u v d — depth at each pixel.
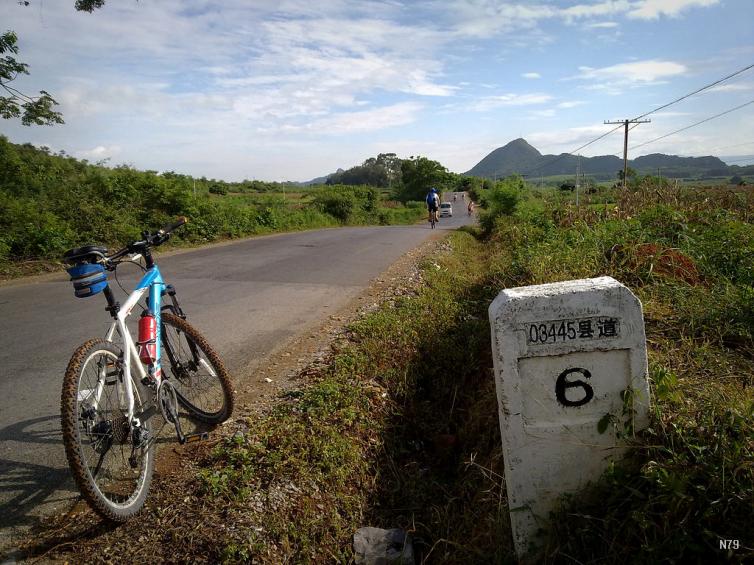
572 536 2.52
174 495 3.10
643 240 7.17
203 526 2.82
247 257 13.18
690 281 6.04
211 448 3.62
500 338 2.54
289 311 7.46
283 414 4.00
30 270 11.22
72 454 2.57
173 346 3.91
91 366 2.89
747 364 3.84
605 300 2.53
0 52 13.24
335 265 11.74
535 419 2.61
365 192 52.28
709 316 4.63
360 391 4.48
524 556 2.68
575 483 2.66
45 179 17.98
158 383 3.36
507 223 18.16
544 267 7.14
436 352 5.63
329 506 3.26
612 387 2.61
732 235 7.27
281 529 2.89
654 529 2.29
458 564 2.97
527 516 2.67
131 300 3.36
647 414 2.63
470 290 8.41
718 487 2.26
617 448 2.63
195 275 10.45
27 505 3.02
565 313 2.52
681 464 2.40
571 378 2.59
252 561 2.66
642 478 2.47
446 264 11.28
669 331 4.52
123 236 14.63
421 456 4.30
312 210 33.97
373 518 3.46
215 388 3.99
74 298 8.41
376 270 10.99
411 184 93.12
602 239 7.59
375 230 24.17
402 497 3.72
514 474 2.64
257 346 5.91
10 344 5.95
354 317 6.94
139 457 3.05
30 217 12.51
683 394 3.00
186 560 2.62
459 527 3.30
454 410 4.89
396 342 5.72
